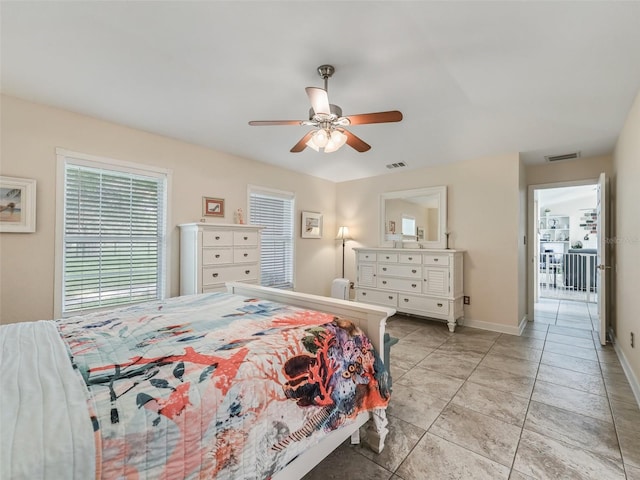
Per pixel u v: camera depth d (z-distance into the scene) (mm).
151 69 2332
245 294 2668
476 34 1875
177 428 933
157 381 1035
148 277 3355
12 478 687
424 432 1882
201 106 2908
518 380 2578
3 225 2441
